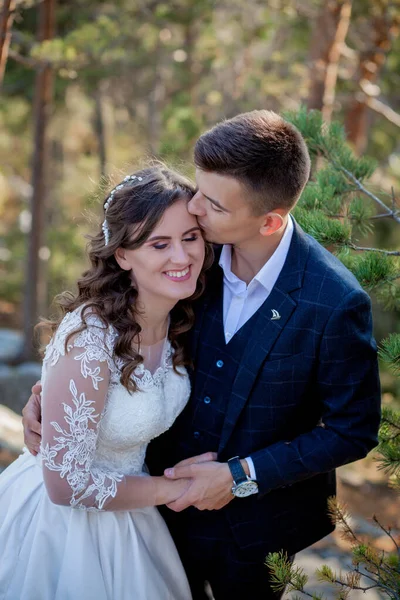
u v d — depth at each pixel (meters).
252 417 2.10
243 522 2.23
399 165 8.92
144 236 1.92
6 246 14.07
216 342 2.16
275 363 2.03
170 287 1.97
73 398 1.89
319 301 1.97
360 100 6.32
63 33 8.89
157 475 2.36
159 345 2.13
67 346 1.90
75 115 13.63
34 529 2.15
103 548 2.12
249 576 2.28
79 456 1.93
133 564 2.15
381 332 7.43
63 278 10.97
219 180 1.88
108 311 1.95
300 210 2.54
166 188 1.94
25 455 2.34
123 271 2.04
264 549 2.24
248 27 8.53
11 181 14.22
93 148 15.30
